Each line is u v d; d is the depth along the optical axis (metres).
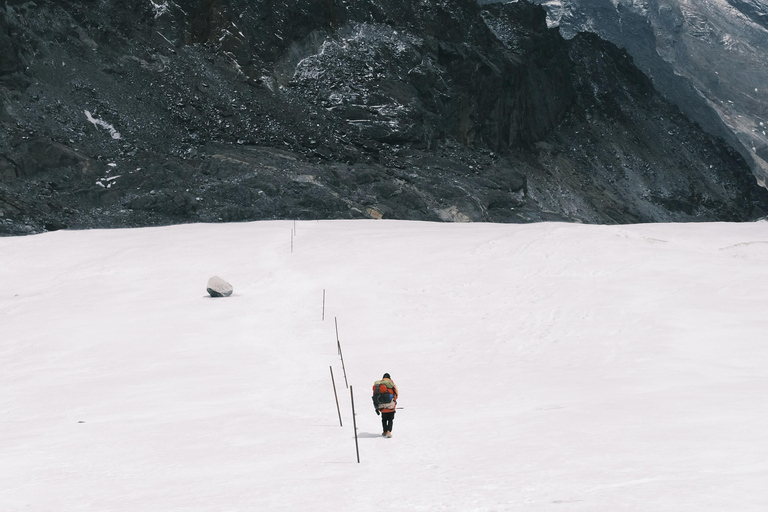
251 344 29.45
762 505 7.82
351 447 13.87
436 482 10.38
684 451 11.03
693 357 22.28
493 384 20.59
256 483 11.17
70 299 39.09
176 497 10.59
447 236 47.41
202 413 18.94
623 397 17.14
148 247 50.06
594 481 9.56
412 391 20.56
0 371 27.08
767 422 12.85
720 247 38.94
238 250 48.09
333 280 39.47
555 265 36.91
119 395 22.03
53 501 10.97
